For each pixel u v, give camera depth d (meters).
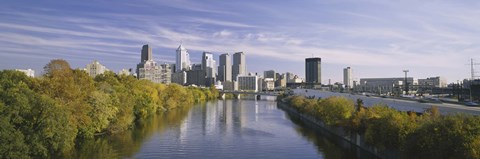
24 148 82.12
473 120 80.31
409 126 96.25
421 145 83.56
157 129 162.62
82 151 112.06
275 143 134.25
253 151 120.38
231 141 137.12
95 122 129.00
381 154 107.69
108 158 106.38
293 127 177.25
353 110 151.88
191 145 128.50
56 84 115.19
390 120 102.56
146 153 114.81
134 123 177.00
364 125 121.38
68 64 136.12
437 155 78.44
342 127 144.88
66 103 114.31
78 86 127.44
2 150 76.88
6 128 79.12
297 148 125.44
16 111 85.44
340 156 113.69
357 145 128.12
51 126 91.44
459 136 76.12
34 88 115.31
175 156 112.00
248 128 172.25
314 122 192.75
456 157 74.31
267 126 180.50
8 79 109.44
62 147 97.56
